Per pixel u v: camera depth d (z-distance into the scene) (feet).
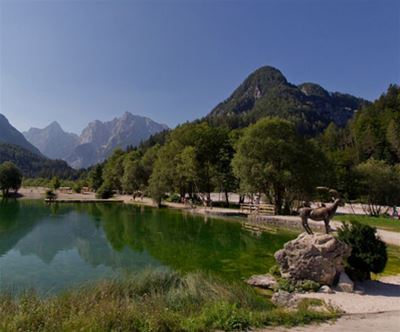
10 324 19.76
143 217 122.72
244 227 95.55
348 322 23.44
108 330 19.58
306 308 27.50
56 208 165.58
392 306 29.19
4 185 262.88
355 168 141.18
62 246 68.69
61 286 41.81
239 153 122.83
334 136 384.47
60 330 19.31
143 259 56.49
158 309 23.49
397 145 256.52
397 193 126.00
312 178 117.60
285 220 95.96
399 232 77.10
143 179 226.99
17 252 63.16
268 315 23.48
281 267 40.01
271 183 121.08
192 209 149.38
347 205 169.78
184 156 164.35
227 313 23.04
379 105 362.74
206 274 43.47
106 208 165.07
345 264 39.09
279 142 115.34
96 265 52.95
